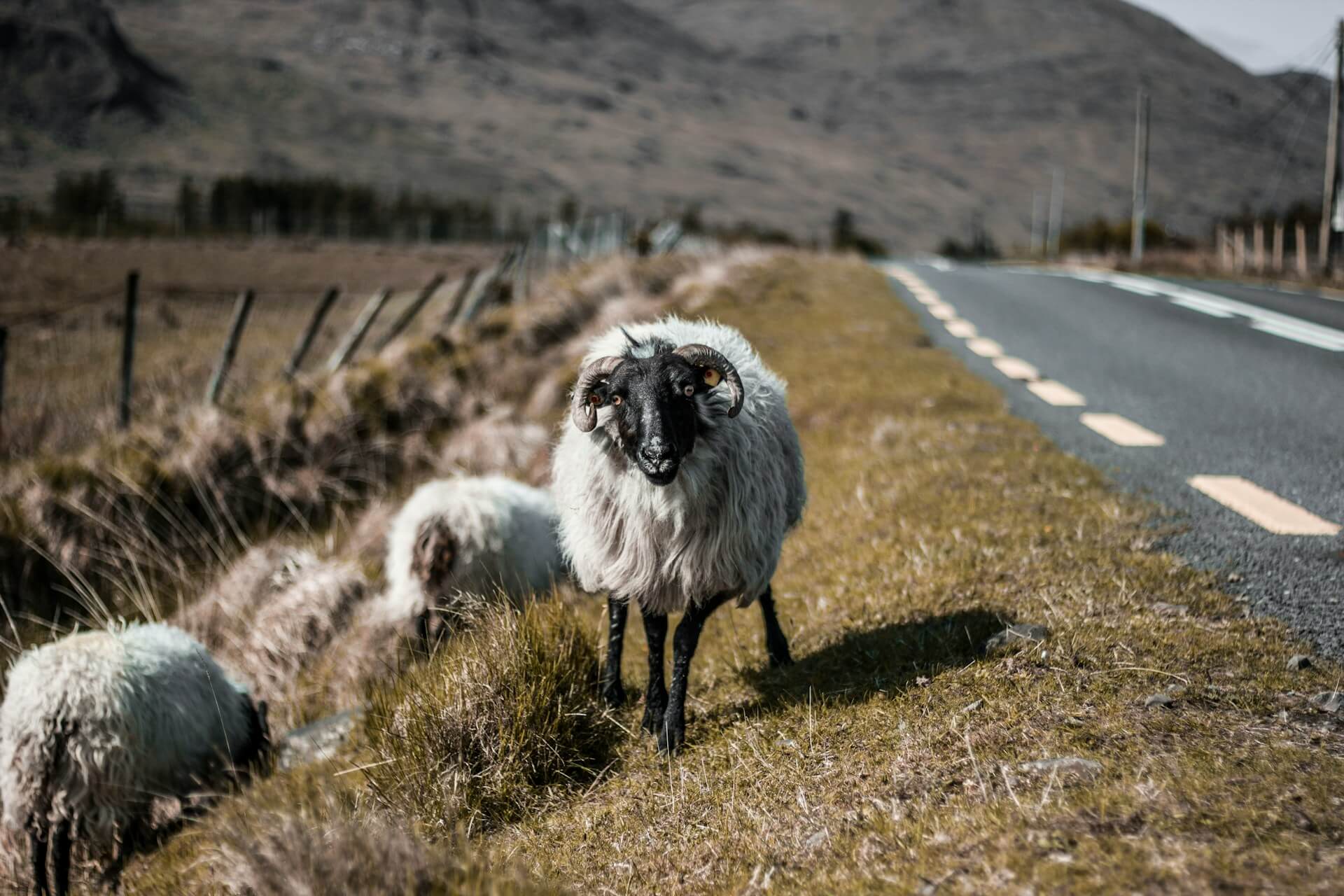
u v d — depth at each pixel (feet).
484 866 11.07
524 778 14.56
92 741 17.58
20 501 30.12
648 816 13.02
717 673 17.89
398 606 22.62
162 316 73.61
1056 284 73.20
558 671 15.92
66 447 38.93
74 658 17.93
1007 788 10.94
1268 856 8.92
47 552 29.30
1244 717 12.01
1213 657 13.66
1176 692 12.59
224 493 33.68
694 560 14.84
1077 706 12.57
